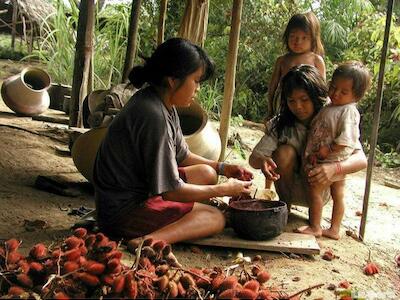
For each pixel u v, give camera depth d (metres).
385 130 9.64
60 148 5.93
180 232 3.59
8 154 5.42
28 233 3.67
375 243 4.42
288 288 3.14
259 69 10.62
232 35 4.97
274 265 3.54
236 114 10.54
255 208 3.98
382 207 5.68
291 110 4.23
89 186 4.85
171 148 3.42
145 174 3.51
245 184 3.65
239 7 4.90
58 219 4.02
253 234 3.73
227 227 4.03
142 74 3.45
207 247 3.77
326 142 4.10
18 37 14.82
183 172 3.73
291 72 4.16
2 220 3.85
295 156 4.34
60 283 2.19
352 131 4.04
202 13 5.76
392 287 3.51
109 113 5.06
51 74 10.54
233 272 3.09
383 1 11.95
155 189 3.40
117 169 3.52
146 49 10.41
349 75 4.00
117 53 10.26
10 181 4.79
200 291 2.35
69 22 10.41
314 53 4.82
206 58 3.43
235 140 7.75
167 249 2.62
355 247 4.13
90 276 2.19
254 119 10.47
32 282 2.37
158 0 10.59
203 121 4.75
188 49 3.34
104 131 4.39
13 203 4.23
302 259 3.71
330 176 3.99
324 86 4.16
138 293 2.19
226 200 4.68
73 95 6.74
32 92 7.81
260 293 2.36
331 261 3.74
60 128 6.73
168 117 3.47
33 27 13.12
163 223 3.57
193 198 3.49
